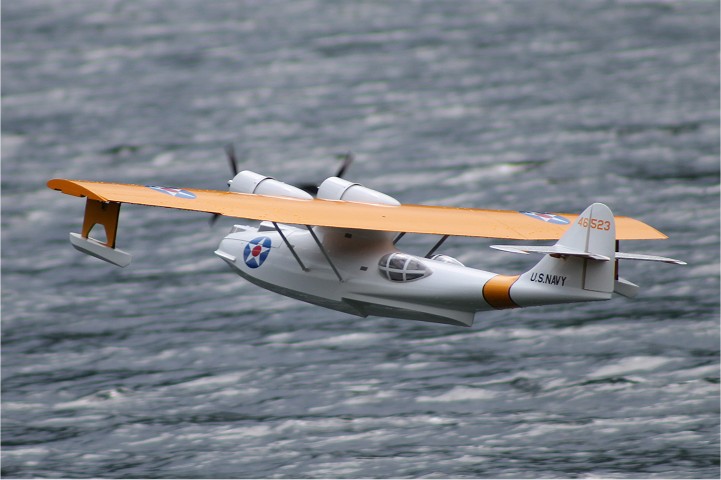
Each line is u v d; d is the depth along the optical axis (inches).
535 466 4082.2
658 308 5905.5
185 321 6166.3
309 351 5570.9
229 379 5236.2
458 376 5103.3
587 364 5152.6
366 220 3563.0
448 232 3590.1
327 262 3759.8
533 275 3378.4
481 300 3474.4
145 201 3457.2
